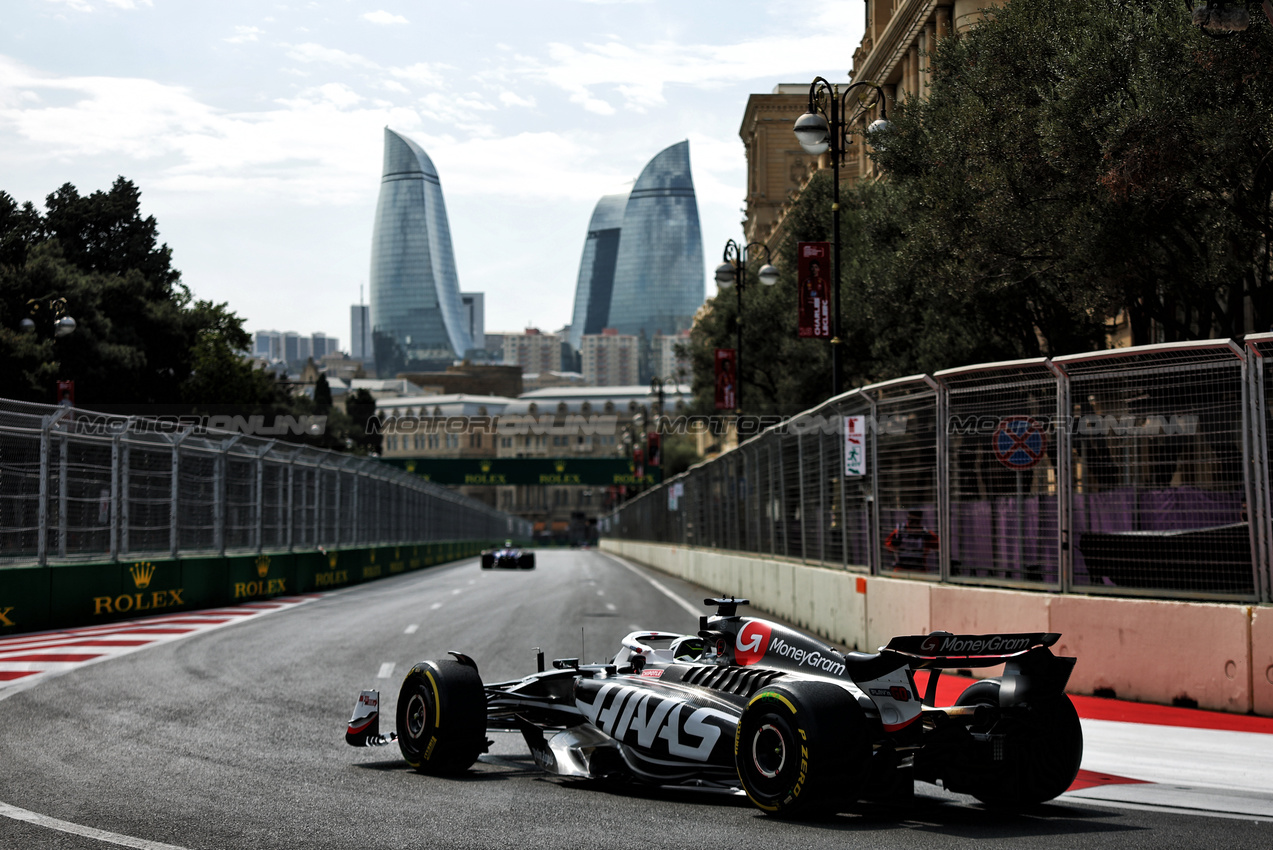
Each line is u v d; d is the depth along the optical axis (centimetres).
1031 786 596
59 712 927
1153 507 992
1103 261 1400
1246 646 909
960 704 638
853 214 2881
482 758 772
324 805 606
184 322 4850
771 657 654
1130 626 994
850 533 1591
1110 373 1029
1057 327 1845
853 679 589
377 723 737
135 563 1945
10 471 1652
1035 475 1102
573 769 679
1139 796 642
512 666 1251
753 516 2467
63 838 529
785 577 1992
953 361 1973
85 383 4109
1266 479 912
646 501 6156
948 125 1633
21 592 1652
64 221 5516
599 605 2327
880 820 576
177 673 1183
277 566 2630
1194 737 823
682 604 2383
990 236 1499
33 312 3947
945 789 629
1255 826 564
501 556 4981
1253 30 1155
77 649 1416
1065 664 612
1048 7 1526
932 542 1279
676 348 5119
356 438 8988
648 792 657
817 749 544
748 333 3662
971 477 1198
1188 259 1377
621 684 705
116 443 1936
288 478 2872
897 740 578
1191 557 966
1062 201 1444
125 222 5672
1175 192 1291
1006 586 1138
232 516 2452
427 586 3259
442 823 565
